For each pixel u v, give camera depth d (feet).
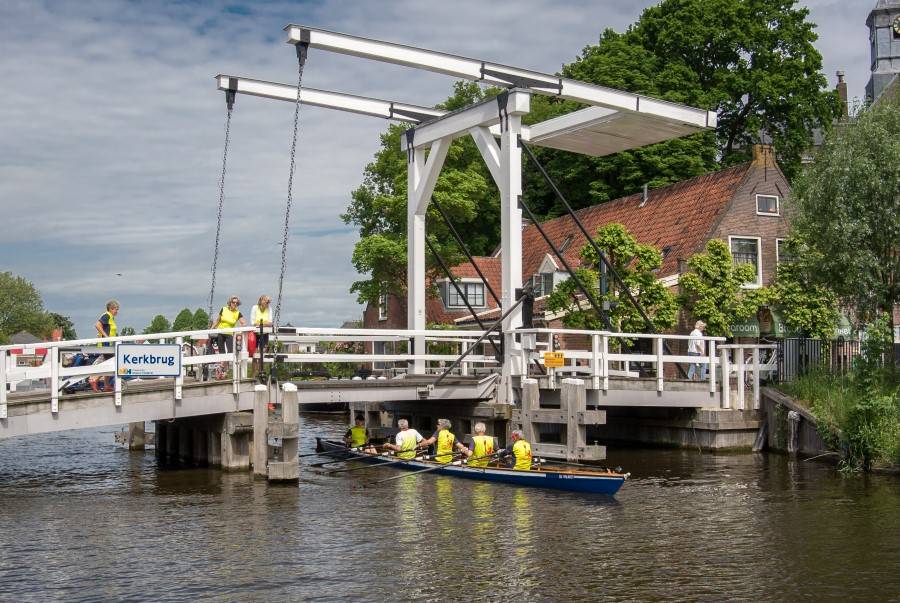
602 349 68.13
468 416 69.00
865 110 75.00
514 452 57.82
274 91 67.21
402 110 73.20
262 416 57.77
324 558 38.93
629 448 76.07
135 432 82.23
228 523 45.60
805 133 136.67
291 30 59.06
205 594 34.37
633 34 140.87
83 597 34.17
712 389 72.23
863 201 71.41
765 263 97.81
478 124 68.74
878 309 74.08
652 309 85.25
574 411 60.13
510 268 66.64
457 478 58.95
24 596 34.32
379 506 49.60
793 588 34.68
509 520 45.96
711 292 87.56
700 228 98.07
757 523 45.11
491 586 34.99
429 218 117.50
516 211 66.74
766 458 67.97
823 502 50.16
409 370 73.05
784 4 137.08
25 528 45.01
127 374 54.75
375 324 153.89
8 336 278.67
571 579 35.78
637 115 69.51
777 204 98.99
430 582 35.53
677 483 56.65
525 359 66.03
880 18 223.10
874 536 42.32
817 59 136.67
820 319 88.53
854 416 61.16
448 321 130.82
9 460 74.13
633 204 114.42
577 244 117.50
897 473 59.00
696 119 71.31
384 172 123.13
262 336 59.47
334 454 69.56
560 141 77.05
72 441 91.81
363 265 119.55
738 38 132.57
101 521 46.47
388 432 74.33
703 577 36.04
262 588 34.99
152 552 40.11
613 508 48.83
